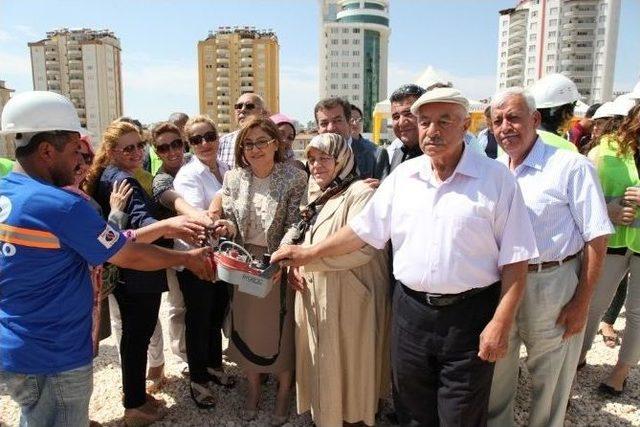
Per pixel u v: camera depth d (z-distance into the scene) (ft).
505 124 8.81
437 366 8.11
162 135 12.41
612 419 11.22
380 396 10.69
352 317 9.62
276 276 9.34
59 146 6.75
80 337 7.09
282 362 10.61
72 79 267.18
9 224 6.51
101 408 11.80
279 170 10.50
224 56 255.91
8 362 6.68
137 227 9.73
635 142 11.05
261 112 17.11
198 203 11.75
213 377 12.66
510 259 7.34
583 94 226.38
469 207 7.38
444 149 7.27
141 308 10.28
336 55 296.10
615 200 11.28
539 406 9.53
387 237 8.57
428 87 12.16
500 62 270.05
